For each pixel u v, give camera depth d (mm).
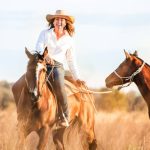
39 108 15102
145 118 22547
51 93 15445
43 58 14820
